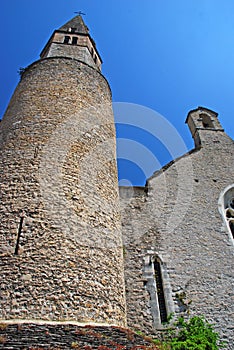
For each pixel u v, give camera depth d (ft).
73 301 20.49
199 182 39.60
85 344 16.63
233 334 27.68
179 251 32.76
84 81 38.14
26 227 22.84
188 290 30.07
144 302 28.84
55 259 21.76
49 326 18.12
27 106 33.40
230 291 30.40
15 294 19.66
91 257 23.43
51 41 49.85
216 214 36.63
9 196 24.72
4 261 21.03
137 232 33.76
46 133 30.07
